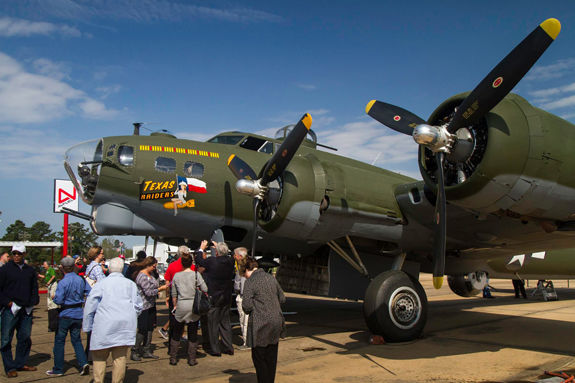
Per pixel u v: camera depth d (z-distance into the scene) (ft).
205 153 26.30
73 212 27.17
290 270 30.19
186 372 16.58
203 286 17.72
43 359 19.21
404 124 20.29
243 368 17.16
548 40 14.44
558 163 16.75
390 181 24.26
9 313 16.44
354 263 24.25
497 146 16.28
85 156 24.57
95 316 12.91
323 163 22.38
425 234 23.57
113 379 13.02
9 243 70.54
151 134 28.30
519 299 48.11
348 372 16.08
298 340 22.49
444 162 18.92
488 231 22.82
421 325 22.06
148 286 18.76
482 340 22.18
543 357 18.22
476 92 15.96
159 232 25.86
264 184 21.09
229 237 27.89
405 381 14.85
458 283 39.81
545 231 19.94
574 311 35.27
